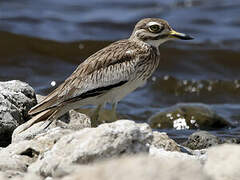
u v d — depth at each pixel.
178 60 23.31
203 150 12.07
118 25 27.28
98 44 24.22
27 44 23.67
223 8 29.98
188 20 28.44
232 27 27.48
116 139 8.71
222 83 21.77
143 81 12.77
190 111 16.28
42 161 9.11
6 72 21.67
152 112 18.34
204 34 26.67
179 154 10.12
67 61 22.88
